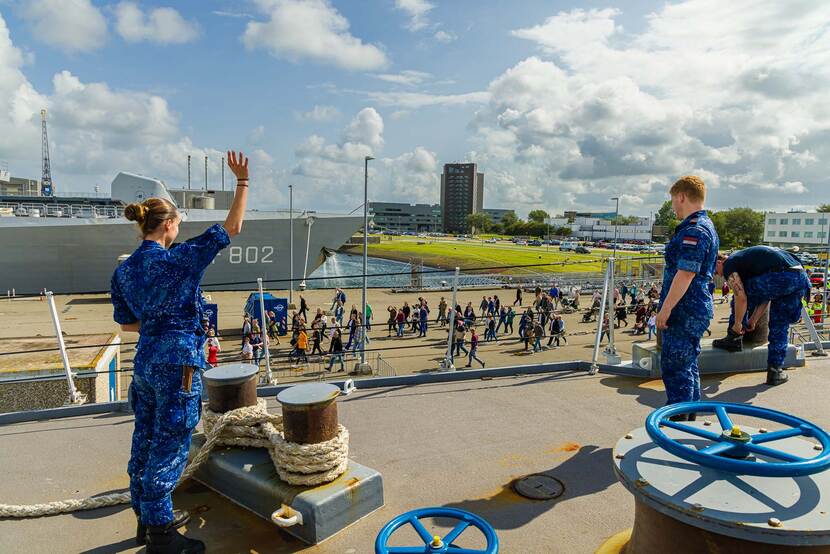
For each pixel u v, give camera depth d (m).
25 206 41.78
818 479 1.73
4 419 4.17
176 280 2.27
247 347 18.67
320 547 2.47
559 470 3.22
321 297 38.69
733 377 5.18
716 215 119.81
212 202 40.12
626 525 2.61
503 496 2.91
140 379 2.36
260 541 2.53
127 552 2.47
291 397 2.66
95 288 35.78
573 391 4.78
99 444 3.72
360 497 2.69
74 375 4.84
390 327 25.17
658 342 5.09
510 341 23.86
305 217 38.69
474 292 41.56
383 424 3.98
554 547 2.43
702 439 1.99
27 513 2.77
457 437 3.73
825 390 4.76
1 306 31.77
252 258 38.28
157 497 2.29
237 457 2.99
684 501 1.61
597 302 28.20
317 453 2.61
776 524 1.47
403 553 2.07
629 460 1.90
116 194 36.38
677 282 3.04
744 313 5.06
